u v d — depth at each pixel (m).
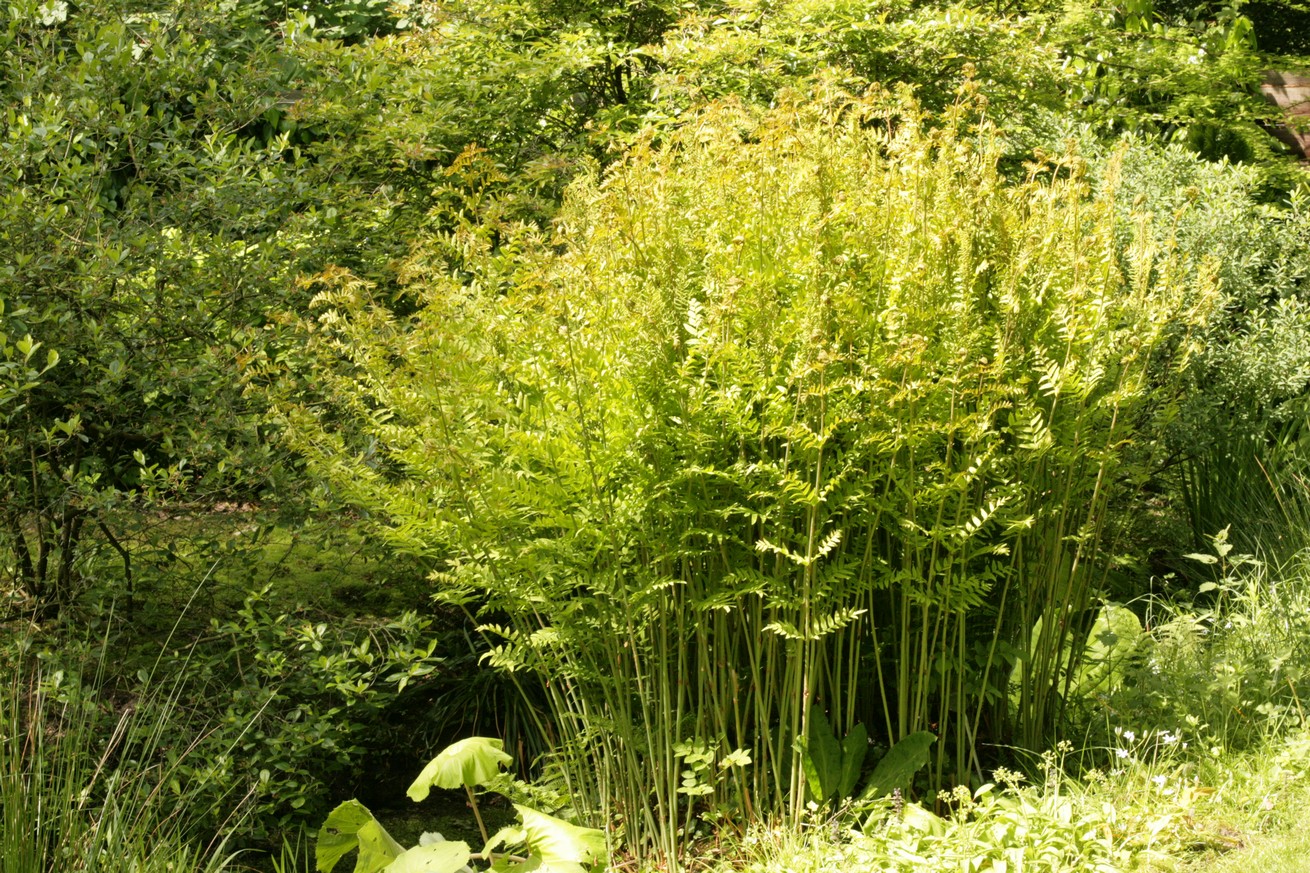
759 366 3.30
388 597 4.91
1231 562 4.74
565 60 5.98
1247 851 3.19
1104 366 3.73
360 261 4.93
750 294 3.40
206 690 4.21
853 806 3.54
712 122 3.86
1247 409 5.39
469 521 3.34
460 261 5.02
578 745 3.69
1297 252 5.82
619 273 3.48
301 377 4.46
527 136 6.33
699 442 3.30
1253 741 3.81
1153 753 3.80
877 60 6.21
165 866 3.19
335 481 3.67
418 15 6.55
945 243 3.44
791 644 3.53
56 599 4.27
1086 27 8.79
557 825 3.23
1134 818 3.30
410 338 3.29
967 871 3.05
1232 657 4.12
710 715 3.67
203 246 4.42
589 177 3.79
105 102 4.43
